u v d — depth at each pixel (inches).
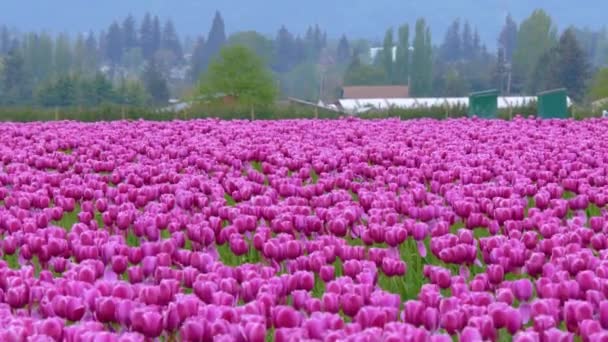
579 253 530.3
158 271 509.4
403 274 538.3
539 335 388.8
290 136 1469.0
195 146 1273.4
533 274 536.7
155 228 652.1
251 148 1251.8
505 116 2994.6
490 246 566.9
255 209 712.4
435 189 862.5
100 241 586.9
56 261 563.2
